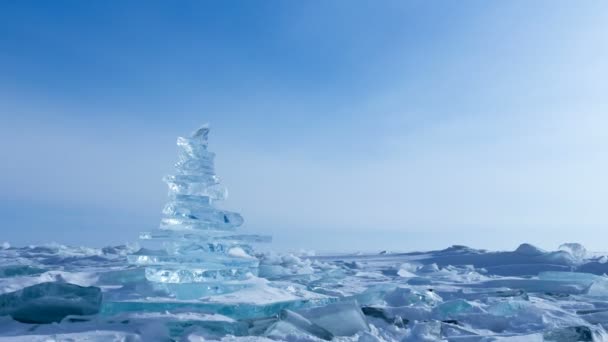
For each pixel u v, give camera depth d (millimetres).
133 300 4695
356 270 13195
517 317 5039
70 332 3812
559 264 12289
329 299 5766
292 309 5203
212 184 5633
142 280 5949
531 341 3947
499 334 4434
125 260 11969
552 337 3895
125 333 3725
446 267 13227
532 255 13648
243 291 5367
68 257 12773
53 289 4574
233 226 5770
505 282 8844
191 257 5223
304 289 6457
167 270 5191
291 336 3977
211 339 3873
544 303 6188
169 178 5527
